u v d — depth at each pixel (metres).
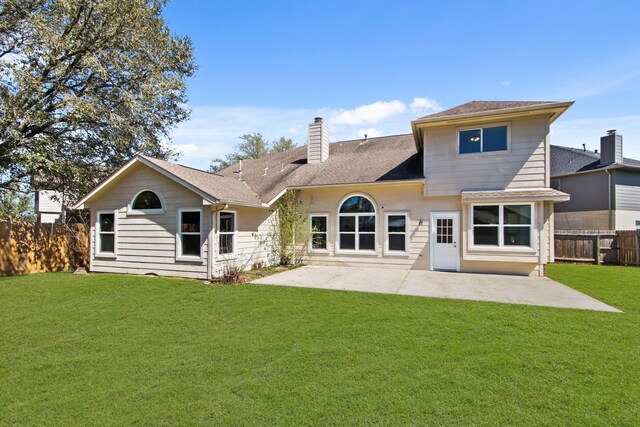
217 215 10.12
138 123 13.88
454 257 11.58
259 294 7.91
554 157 22.25
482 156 11.16
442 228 11.79
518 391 3.43
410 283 9.34
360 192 12.85
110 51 12.12
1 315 6.32
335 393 3.40
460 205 11.54
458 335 5.06
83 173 12.95
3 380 3.79
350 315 6.16
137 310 6.64
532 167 10.62
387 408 3.13
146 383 3.68
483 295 7.78
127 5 11.67
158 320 5.99
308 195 13.66
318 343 4.78
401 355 4.33
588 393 3.39
